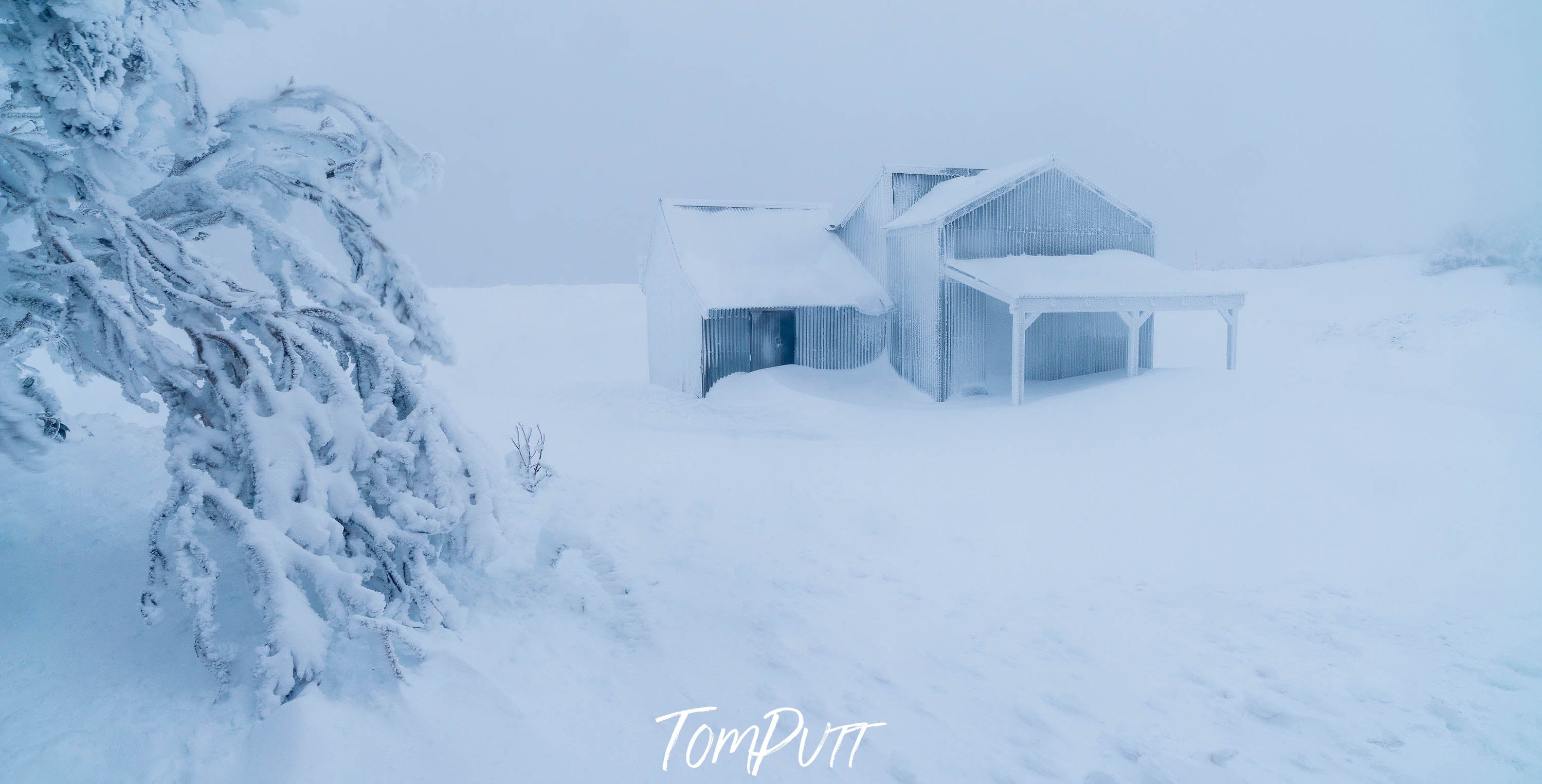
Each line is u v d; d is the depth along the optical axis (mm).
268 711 3816
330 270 5285
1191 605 6477
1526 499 8898
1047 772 4078
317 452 4758
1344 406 13148
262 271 5219
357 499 4719
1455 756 4215
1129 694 4957
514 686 4531
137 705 3922
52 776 3352
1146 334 21875
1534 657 5324
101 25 3904
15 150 4266
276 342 4809
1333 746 4332
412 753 3838
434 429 5168
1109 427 13992
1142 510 9422
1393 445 11172
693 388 21969
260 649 3934
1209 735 4449
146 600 4047
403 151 5770
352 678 4312
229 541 5559
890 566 7457
